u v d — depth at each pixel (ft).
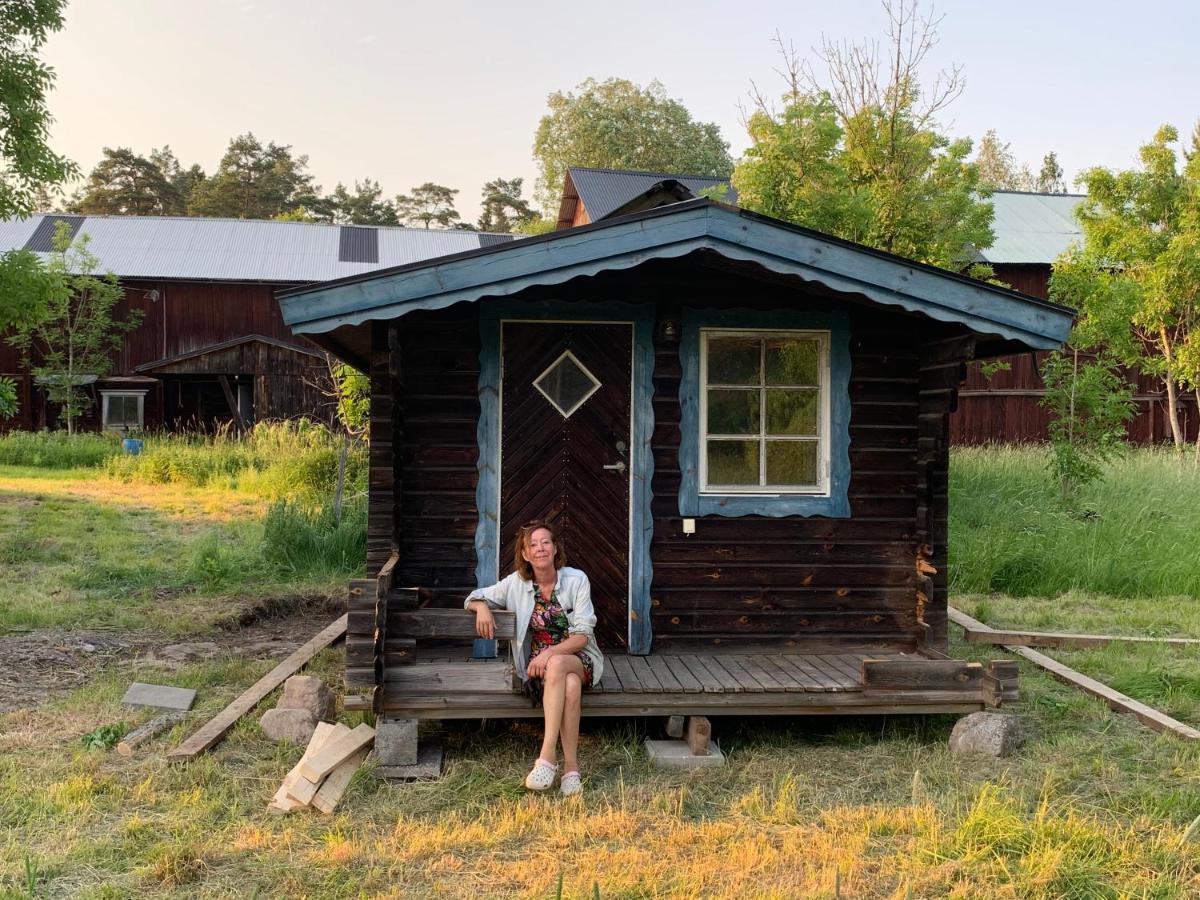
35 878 13.23
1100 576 34.42
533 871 13.65
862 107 48.55
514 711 17.65
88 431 92.32
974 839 14.56
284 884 13.33
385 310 17.89
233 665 23.72
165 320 96.17
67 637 26.16
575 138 173.27
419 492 20.90
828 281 18.45
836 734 19.62
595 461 21.17
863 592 21.71
